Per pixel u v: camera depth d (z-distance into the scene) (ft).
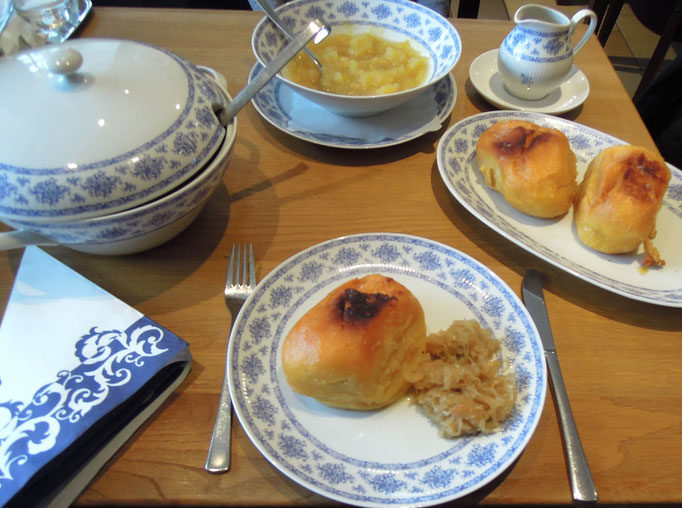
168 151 1.89
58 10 3.53
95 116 1.82
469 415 1.66
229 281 2.20
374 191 2.68
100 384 1.73
